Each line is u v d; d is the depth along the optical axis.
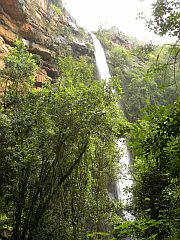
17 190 9.57
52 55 22.66
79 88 10.52
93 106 9.81
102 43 35.00
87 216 11.14
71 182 10.61
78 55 26.98
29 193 9.76
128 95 27.23
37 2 23.86
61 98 9.86
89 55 28.31
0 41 18.19
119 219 12.15
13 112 10.80
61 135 9.79
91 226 11.16
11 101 11.04
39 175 9.79
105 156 11.88
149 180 7.64
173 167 3.21
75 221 10.36
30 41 22.03
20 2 20.84
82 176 11.05
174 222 3.38
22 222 9.80
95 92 10.05
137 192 10.34
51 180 9.79
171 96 18.81
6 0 20.09
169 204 6.06
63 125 9.70
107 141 11.14
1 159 9.45
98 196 12.11
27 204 9.73
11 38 20.25
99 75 28.36
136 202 10.77
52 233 9.74
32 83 12.23
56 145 9.72
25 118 9.75
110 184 18.77
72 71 12.07
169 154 3.22
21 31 21.47
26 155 9.10
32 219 9.47
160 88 4.52
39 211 9.34
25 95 11.04
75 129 9.72
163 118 3.14
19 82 11.91
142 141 3.40
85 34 31.86
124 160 18.59
